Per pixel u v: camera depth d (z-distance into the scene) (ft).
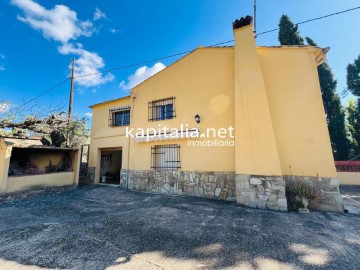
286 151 26.07
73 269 10.89
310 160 24.91
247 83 27.61
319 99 25.76
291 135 26.17
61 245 14.01
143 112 40.57
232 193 28.58
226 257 12.14
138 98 41.96
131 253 12.76
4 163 29.89
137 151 39.93
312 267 10.97
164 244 14.08
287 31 73.77
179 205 25.88
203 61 34.60
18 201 29.17
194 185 31.96
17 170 35.94
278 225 17.95
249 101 27.04
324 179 24.02
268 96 28.12
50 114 40.88
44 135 47.62
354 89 81.30
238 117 27.53
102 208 24.84
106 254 12.64
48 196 32.89
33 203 27.78
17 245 14.07
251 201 24.89
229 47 32.65
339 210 22.82
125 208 24.76
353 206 25.85
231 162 29.45
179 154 34.42
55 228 17.57
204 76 34.06
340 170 51.47
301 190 23.53
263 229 16.93
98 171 47.75
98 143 48.14
